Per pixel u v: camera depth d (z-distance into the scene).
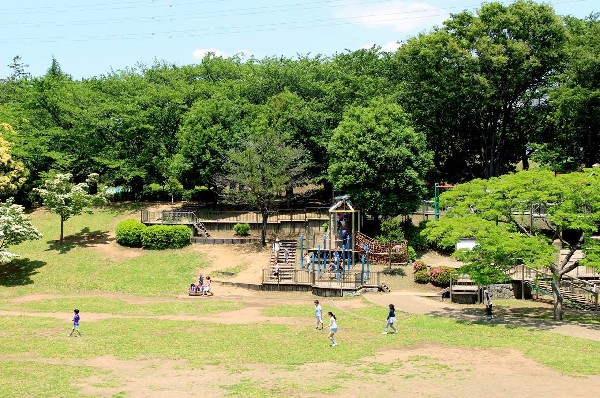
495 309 40.38
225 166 61.66
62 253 58.97
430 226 39.72
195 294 48.94
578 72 54.81
